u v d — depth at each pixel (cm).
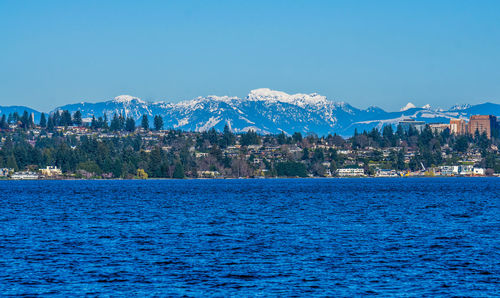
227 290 8131
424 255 10369
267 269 9319
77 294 7950
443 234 12938
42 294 7938
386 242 11806
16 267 9450
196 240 12175
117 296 7862
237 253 10631
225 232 13450
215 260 10006
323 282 8506
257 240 12144
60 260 10012
